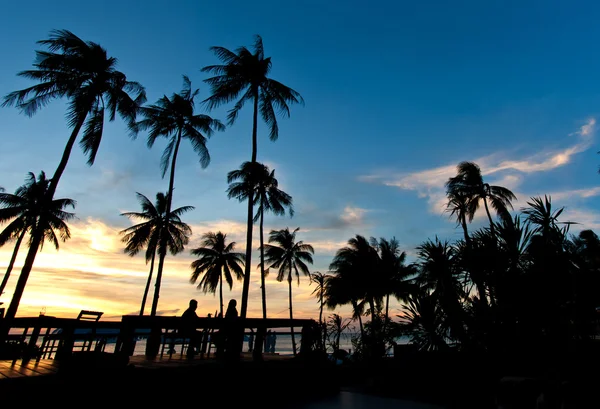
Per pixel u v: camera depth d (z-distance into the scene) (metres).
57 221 25.50
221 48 17.80
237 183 25.67
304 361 6.79
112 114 16.88
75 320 5.16
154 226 27.78
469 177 27.23
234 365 5.60
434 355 6.23
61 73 15.73
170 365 5.21
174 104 21.73
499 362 5.05
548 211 5.58
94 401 4.20
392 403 5.23
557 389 3.85
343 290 25.59
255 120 17.02
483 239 5.81
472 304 5.61
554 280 4.89
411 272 25.09
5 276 24.84
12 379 3.85
